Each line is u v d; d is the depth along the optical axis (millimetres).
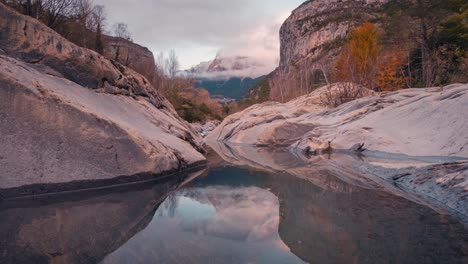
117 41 32031
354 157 12477
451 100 13047
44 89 5879
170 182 6867
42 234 3244
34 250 2777
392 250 2785
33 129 5488
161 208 4512
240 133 25922
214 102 73688
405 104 16219
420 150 11438
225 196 5445
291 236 3230
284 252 2760
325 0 131625
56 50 7812
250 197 5348
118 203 4812
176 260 2568
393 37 36594
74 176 5645
